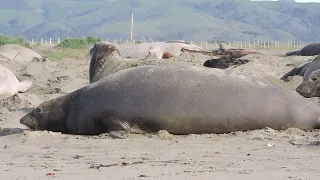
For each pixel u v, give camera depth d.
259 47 85.69
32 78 23.47
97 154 9.49
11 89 18.70
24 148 10.27
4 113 15.02
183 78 11.50
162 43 33.06
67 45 54.84
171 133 11.46
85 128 11.91
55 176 7.57
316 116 11.45
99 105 11.70
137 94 11.48
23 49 32.91
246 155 9.15
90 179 7.31
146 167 8.16
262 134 10.98
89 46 55.97
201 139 10.81
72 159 9.06
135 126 11.52
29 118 12.44
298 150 9.53
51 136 11.41
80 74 25.47
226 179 7.17
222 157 8.99
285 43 111.25
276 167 8.08
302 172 7.65
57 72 25.58
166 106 11.30
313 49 33.44
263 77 12.72
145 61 16.52
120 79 11.80
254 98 11.31
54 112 12.23
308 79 14.99
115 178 7.34
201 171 7.79
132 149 9.92
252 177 7.29
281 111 11.32
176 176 7.42
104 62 16.12
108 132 11.51
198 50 30.55
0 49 32.81
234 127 11.30
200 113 11.23
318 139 10.47
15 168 8.27
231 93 11.30
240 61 22.00
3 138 11.45
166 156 9.15
